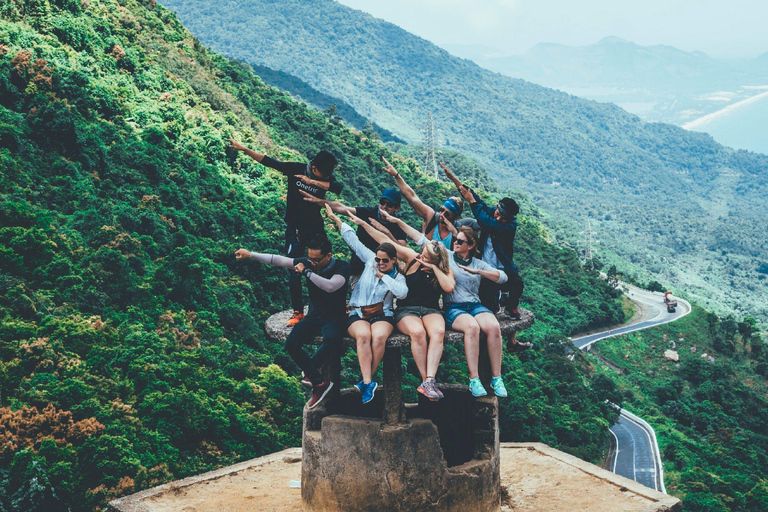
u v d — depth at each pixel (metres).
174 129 68.94
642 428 66.25
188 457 30.05
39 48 63.22
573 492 11.64
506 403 50.78
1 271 37.91
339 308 9.05
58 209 47.38
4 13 65.81
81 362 32.56
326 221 64.81
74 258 41.69
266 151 81.88
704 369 88.12
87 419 28.42
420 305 9.16
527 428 50.31
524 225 133.50
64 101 57.06
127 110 67.94
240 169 74.88
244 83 112.94
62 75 62.12
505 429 49.25
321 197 9.77
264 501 11.34
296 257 9.84
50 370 31.20
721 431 68.31
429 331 8.80
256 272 54.50
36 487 23.92
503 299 10.78
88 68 67.88
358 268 10.57
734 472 57.78
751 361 99.94
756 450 66.38
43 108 54.44
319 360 8.97
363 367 8.70
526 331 82.50
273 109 110.38
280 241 59.09
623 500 11.23
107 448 26.94
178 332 39.62
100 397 30.53
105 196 52.06
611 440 62.16
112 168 56.91
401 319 8.88
